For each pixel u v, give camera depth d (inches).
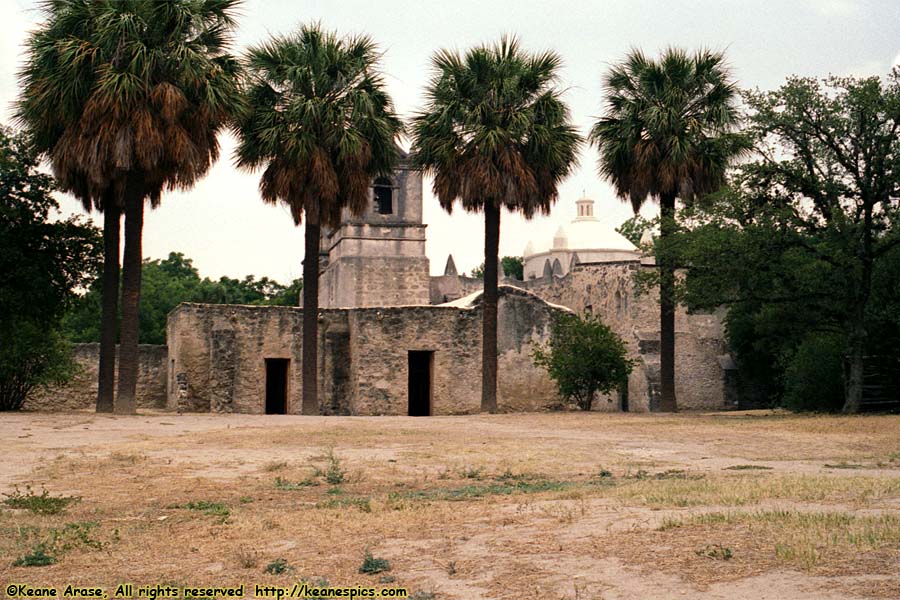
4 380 1236.5
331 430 857.5
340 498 458.6
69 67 989.2
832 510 356.8
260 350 1418.6
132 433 818.8
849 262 1084.5
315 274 1183.6
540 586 260.1
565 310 1517.0
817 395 1226.0
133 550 332.2
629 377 1786.4
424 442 753.0
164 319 2632.9
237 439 764.0
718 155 1221.1
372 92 1200.2
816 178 1111.0
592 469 578.6
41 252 1149.1
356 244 2089.1
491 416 1146.0
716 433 839.7
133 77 991.6
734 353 1775.3
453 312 1451.8
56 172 1047.0
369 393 1405.0
